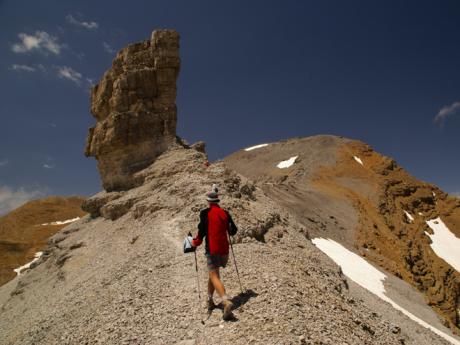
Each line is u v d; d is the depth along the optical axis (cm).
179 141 3038
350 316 1208
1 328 2062
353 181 9425
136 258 1684
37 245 7106
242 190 2350
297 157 12338
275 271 1341
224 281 1274
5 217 8512
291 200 7069
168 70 3005
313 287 1330
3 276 5956
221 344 951
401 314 2864
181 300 1214
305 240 2258
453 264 7469
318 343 940
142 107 2916
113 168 2961
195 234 1720
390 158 10625
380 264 5625
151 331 1076
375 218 7575
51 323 1509
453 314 5997
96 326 1195
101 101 3150
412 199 9388
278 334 948
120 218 2466
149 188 2502
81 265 2170
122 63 3152
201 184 2155
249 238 1698
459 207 9575
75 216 8881
